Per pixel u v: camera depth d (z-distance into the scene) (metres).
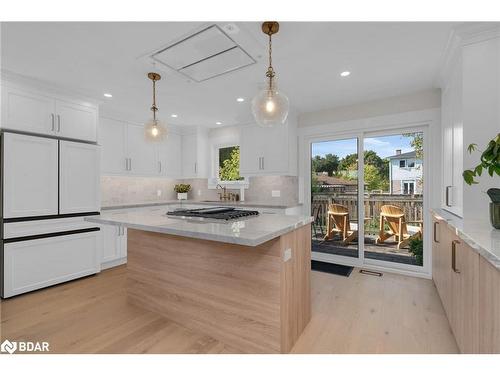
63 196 2.89
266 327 1.65
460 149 2.00
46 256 2.74
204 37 1.90
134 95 3.12
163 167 4.52
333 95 3.13
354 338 1.84
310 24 1.75
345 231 3.65
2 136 2.46
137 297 2.34
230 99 3.27
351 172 3.60
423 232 3.11
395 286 2.80
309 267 2.08
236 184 4.62
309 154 3.89
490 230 1.49
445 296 2.12
